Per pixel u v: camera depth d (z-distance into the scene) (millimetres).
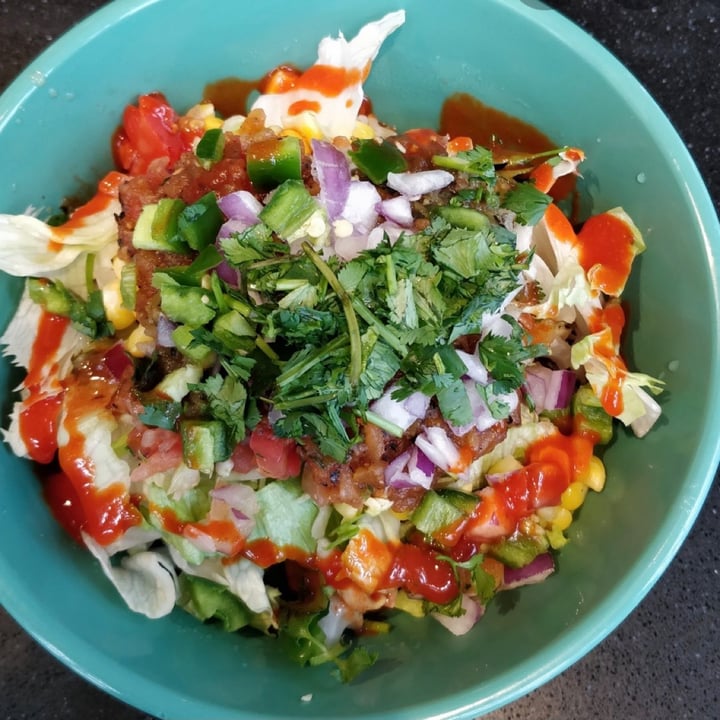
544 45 255
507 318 228
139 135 264
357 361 197
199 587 252
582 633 221
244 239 210
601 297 264
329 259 209
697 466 227
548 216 259
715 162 299
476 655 240
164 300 212
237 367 210
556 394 262
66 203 263
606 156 259
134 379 236
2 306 250
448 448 223
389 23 262
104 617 238
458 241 210
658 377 250
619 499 252
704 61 301
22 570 229
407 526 250
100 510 247
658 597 288
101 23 242
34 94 240
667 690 283
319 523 246
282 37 267
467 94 277
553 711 281
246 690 234
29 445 251
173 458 232
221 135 238
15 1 292
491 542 254
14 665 271
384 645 258
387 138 265
